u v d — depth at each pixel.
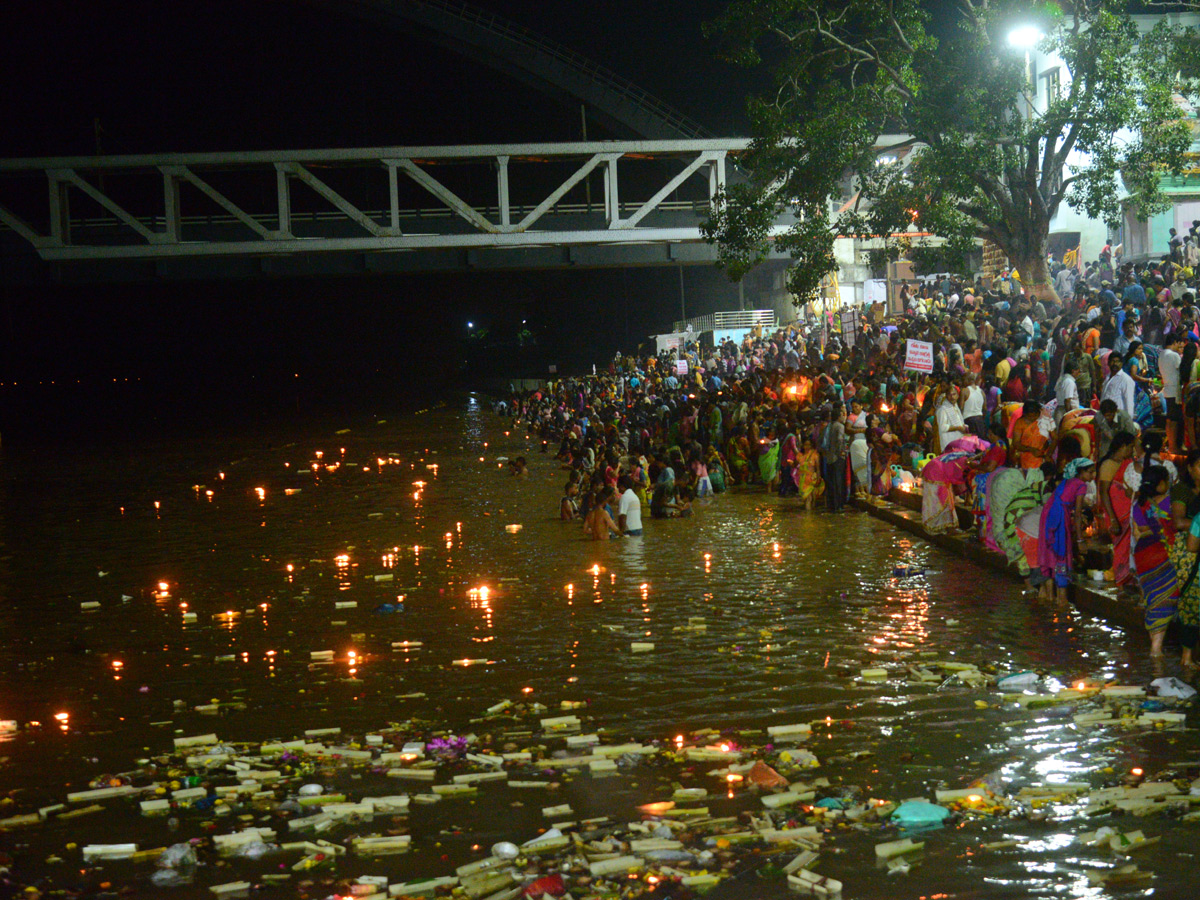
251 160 61.78
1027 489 12.03
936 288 36.72
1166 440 13.88
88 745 8.48
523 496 25.08
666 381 39.16
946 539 15.13
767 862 5.73
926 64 28.81
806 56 30.31
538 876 5.60
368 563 16.92
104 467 38.31
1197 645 8.73
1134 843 5.61
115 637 12.49
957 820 6.11
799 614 11.68
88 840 6.50
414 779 7.26
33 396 89.62
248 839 6.29
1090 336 18.23
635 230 63.34
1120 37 26.80
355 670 10.35
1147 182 27.42
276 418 62.62
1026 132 28.48
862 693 8.67
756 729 7.96
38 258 63.16
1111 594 10.49
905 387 20.22
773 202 31.30
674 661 10.02
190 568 17.30
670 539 17.64
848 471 19.61
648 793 6.81
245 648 11.57
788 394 25.48
